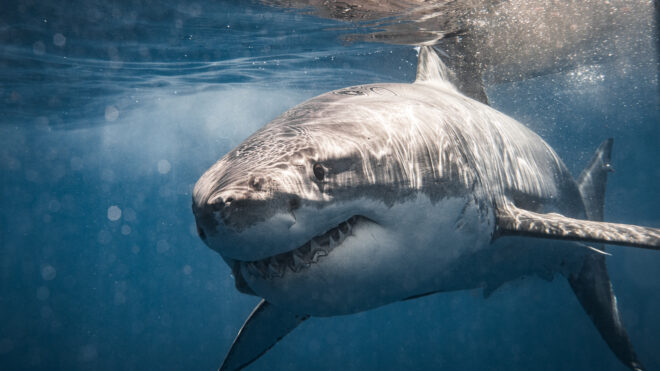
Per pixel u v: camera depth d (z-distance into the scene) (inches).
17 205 2773.1
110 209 3250.5
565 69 529.3
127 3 320.8
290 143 68.1
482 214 99.8
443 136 93.6
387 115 86.4
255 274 67.2
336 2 303.0
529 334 1857.8
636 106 879.7
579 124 1070.4
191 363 1011.3
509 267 123.7
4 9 330.0
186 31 387.5
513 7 296.7
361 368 1096.2
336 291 71.2
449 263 95.0
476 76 174.2
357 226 72.6
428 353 1401.3
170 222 3619.6
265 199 56.7
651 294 2153.1
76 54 458.0
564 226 95.2
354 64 537.0
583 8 314.7
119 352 1171.3
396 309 2714.1
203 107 928.3
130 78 580.7
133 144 1365.7
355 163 70.1
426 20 321.1
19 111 765.3
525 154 138.6
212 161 1972.2
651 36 418.0
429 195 82.5
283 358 1235.2
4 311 2287.2
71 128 990.4
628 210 2097.7
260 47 448.1
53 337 1473.9
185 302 2613.2
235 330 1462.8
